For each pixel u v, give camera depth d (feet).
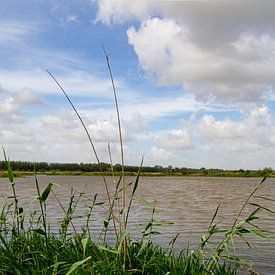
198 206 104.88
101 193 136.26
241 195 169.58
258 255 37.76
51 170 526.16
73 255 19.30
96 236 43.93
